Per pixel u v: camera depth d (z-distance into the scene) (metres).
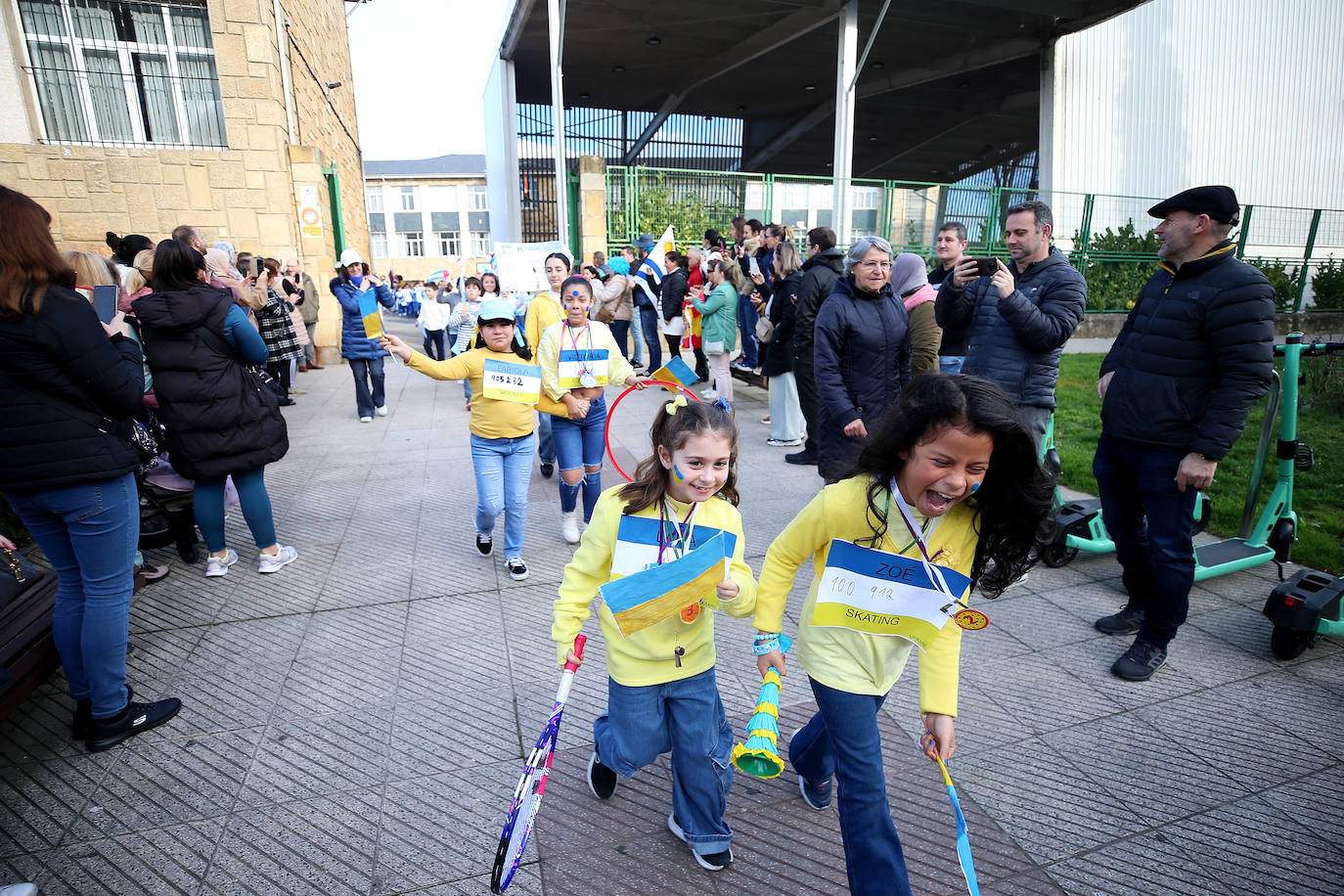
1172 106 16.14
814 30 15.96
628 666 2.16
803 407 6.50
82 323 2.53
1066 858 2.36
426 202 58.16
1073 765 2.79
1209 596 4.18
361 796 2.62
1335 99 17.59
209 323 3.98
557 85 12.72
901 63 17.84
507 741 2.93
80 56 10.55
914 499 1.83
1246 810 2.57
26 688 2.80
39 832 2.44
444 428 8.28
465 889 2.23
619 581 1.87
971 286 4.46
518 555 4.45
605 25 15.65
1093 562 4.69
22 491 2.56
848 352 4.39
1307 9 16.89
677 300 10.30
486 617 3.96
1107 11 13.73
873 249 4.20
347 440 7.75
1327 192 18.02
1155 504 3.33
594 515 2.25
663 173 13.40
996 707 3.16
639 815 2.54
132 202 10.98
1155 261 15.75
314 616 3.96
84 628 2.76
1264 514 4.32
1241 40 16.44
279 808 2.56
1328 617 3.36
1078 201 15.36
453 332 12.90
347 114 20.44
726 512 2.28
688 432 1.98
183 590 4.28
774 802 2.61
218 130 11.32
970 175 27.17
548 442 6.36
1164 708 3.14
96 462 2.63
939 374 1.76
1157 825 2.50
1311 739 2.94
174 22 10.87
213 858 2.35
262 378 4.38
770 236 9.09
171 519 4.48
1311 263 17.41
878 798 1.92
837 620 1.97
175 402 3.99
